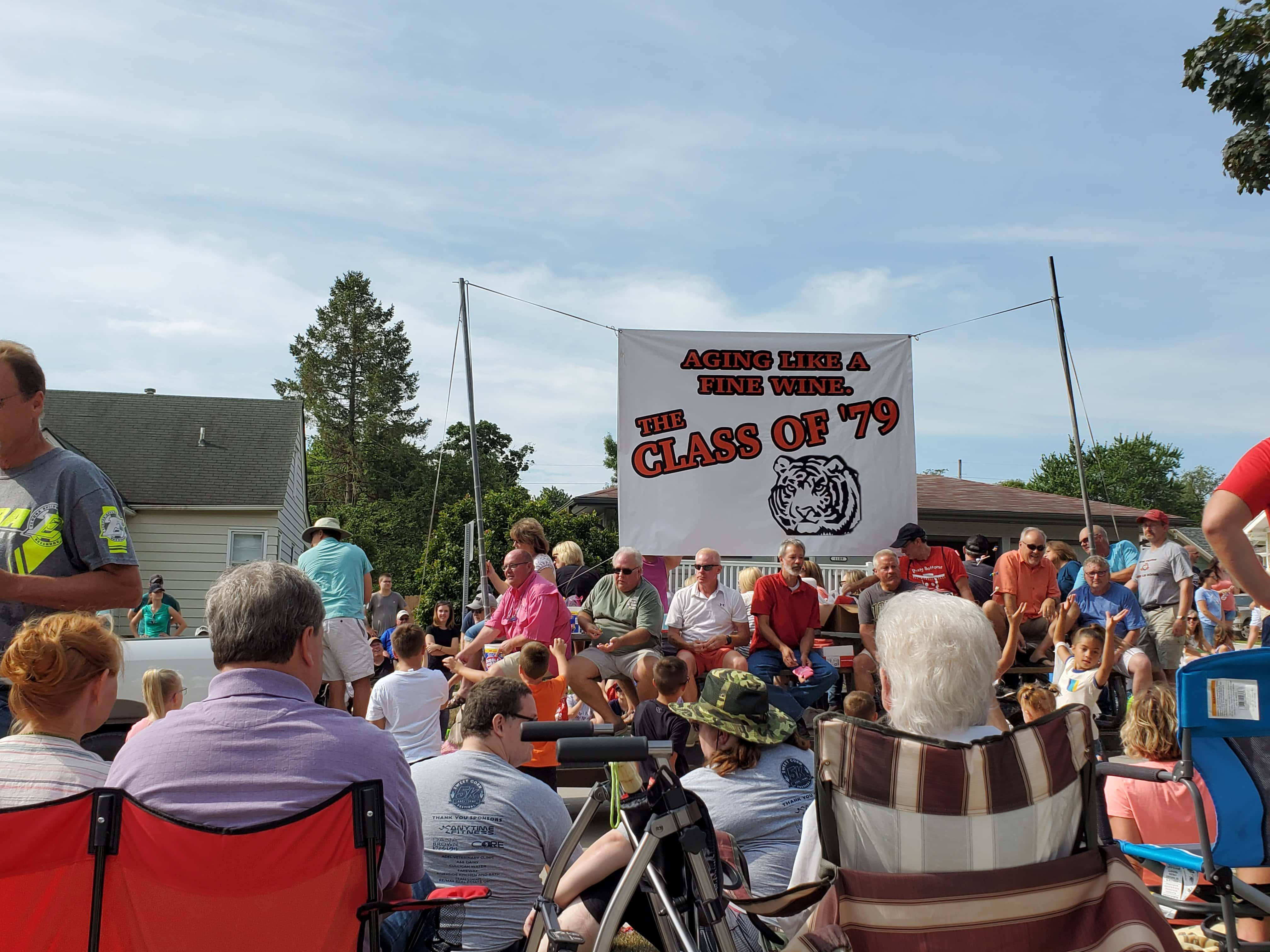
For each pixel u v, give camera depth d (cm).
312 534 868
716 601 825
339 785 217
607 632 803
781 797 335
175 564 2581
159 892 202
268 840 203
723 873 258
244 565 239
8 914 200
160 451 2847
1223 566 272
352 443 6425
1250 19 1158
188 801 211
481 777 360
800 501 930
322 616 243
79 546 320
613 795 295
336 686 842
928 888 189
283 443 2978
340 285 6712
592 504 2020
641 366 927
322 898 205
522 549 772
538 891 358
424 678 676
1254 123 1171
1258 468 268
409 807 230
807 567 923
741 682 342
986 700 214
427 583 2523
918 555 884
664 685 543
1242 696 273
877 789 196
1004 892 189
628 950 317
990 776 194
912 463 941
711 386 932
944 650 213
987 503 2103
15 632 320
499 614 781
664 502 919
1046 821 196
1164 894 352
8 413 310
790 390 938
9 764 243
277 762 216
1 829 200
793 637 811
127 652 733
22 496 319
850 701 531
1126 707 834
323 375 6519
